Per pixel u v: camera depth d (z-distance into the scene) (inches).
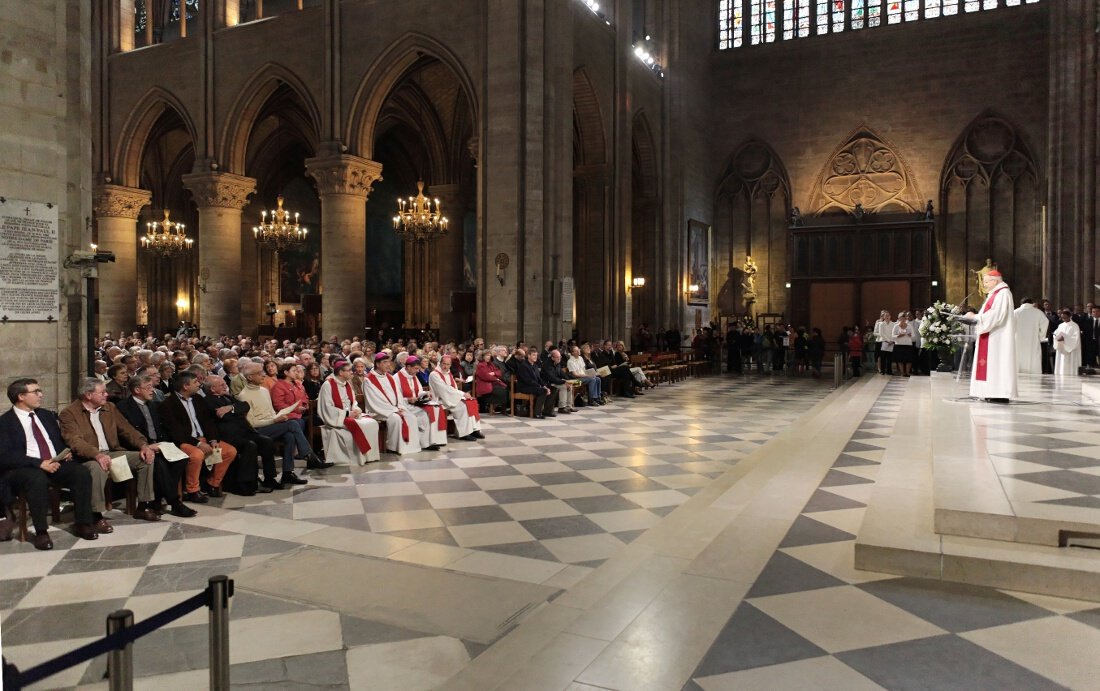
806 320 1258.0
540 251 808.9
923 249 1183.6
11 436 273.7
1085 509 210.5
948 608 183.6
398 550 263.0
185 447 323.9
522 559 253.3
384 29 882.8
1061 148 1015.0
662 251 1211.9
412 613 205.8
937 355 928.9
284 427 368.5
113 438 306.0
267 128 1283.2
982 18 1195.3
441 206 1181.1
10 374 343.9
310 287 1430.9
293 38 940.6
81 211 381.1
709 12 1375.5
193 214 1370.6
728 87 1366.9
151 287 1342.3
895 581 203.0
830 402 673.6
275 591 222.5
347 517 306.7
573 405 677.9
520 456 439.2
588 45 951.0
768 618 179.9
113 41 1079.6
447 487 360.5
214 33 995.9
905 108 1245.7
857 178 1278.3
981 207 1200.8
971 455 278.5
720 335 1238.9
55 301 364.8
